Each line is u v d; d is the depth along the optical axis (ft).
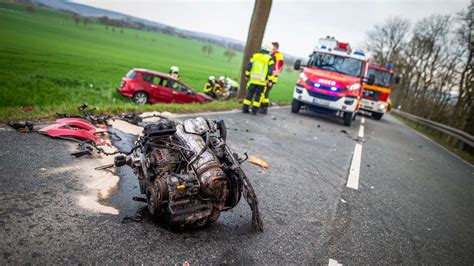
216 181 9.99
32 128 16.46
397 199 18.02
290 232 12.08
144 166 10.86
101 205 11.30
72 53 158.30
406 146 38.11
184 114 29.17
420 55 141.49
